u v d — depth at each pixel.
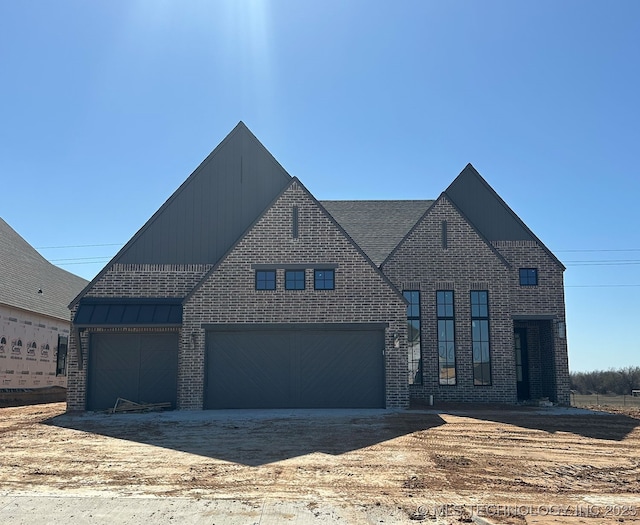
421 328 24.52
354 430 16.31
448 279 24.81
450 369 24.34
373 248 26.33
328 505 9.10
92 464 11.94
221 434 15.59
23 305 29.00
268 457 12.66
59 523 8.28
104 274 22.20
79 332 21.17
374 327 21.53
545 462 12.74
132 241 22.59
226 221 23.20
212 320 21.41
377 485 10.44
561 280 26.55
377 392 21.39
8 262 30.98
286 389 21.28
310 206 22.31
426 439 15.13
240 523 8.28
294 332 21.58
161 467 11.66
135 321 21.08
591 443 15.23
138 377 21.36
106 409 21.05
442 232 25.12
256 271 21.84
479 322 24.77
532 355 27.44
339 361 21.50
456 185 27.55
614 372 59.53
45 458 12.55
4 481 10.50
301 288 21.78
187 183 23.36
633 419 19.88
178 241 22.86
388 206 29.53
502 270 24.91
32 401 28.69
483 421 18.55
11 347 27.95
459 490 10.21
